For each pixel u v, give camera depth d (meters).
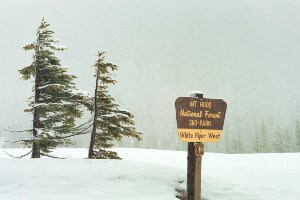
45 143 15.97
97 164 11.91
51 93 15.92
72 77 16.45
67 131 15.77
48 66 15.82
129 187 9.75
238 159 24.69
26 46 15.95
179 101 8.30
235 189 10.73
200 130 8.38
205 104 8.47
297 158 24.67
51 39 16.11
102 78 15.08
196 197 8.30
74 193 9.32
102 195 9.17
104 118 15.17
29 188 9.72
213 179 11.62
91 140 14.88
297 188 12.15
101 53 14.97
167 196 9.31
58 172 10.94
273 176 15.09
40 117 15.72
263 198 10.12
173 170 11.27
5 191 9.58
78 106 15.82
